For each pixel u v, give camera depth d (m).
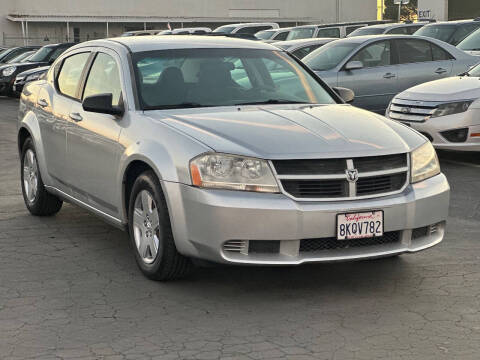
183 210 4.82
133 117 5.48
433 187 5.06
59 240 6.42
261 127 5.06
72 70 6.72
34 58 24.75
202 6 53.00
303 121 5.21
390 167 4.91
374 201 4.79
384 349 4.04
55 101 6.69
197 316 4.59
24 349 4.10
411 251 4.95
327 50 13.99
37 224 7.00
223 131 4.99
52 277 5.39
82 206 6.32
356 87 13.38
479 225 6.80
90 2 50.56
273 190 4.67
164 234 5.00
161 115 5.39
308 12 55.06
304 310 4.67
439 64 13.88
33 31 49.72
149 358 3.96
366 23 25.16
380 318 4.52
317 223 4.65
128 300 4.89
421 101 9.85
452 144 9.62
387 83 13.56
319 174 4.71
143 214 5.28
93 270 5.55
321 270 5.49
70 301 4.88
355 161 4.80
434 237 5.17
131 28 52.03
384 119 5.53
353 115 5.48
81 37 50.81
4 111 19.66
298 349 4.06
